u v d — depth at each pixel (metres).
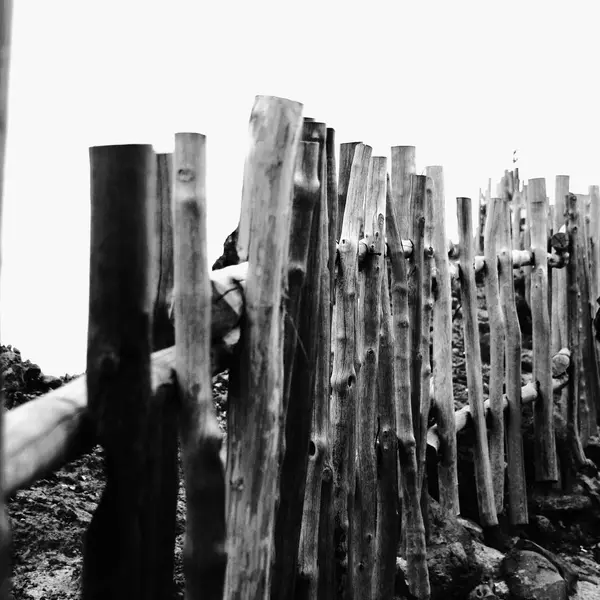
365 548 3.85
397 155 4.53
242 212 2.42
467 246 5.27
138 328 1.86
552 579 4.78
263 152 2.34
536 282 6.04
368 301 3.94
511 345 5.68
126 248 1.85
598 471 6.23
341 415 3.73
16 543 3.64
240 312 2.31
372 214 3.99
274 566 2.81
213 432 2.11
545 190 6.06
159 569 2.09
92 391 1.83
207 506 2.12
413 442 4.30
